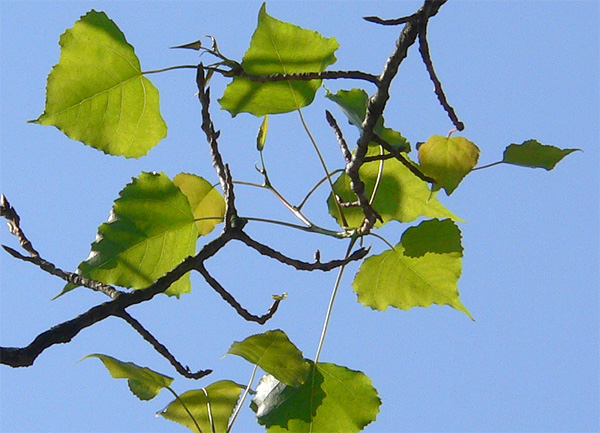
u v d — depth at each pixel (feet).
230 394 6.29
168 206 6.24
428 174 6.10
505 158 6.11
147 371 6.15
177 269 6.09
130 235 6.23
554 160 6.12
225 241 6.12
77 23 6.17
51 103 6.20
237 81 6.24
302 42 6.21
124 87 6.23
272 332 6.15
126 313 6.07
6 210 6.14
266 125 6.24
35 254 6.13
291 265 6.15
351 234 6.18
